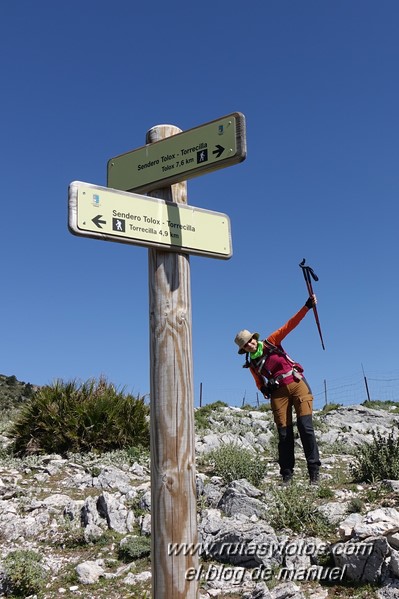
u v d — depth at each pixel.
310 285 7.83
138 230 3.45
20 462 10.25
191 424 3.43
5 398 32.19
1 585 5.52
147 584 5.50
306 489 7.36
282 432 8.01
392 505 6.65
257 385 8.20
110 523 6.91
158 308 3.51
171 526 3.27
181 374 3.45
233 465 8.69
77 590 5.50
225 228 3.86
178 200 3.77
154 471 3.36
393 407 19.30
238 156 3.41
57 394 12.01
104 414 11.60
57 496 7.95
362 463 8.14
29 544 6.64
